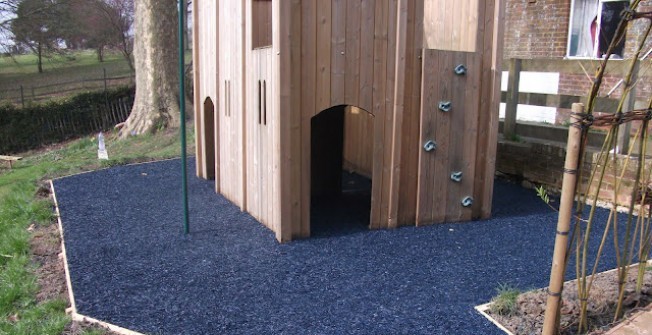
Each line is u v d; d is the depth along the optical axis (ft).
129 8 80.69
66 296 12.57
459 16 19.27
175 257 15.26
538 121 30.32
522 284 13.39
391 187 18.02
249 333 10.76
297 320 11.35
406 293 12.82
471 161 19.15
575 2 29.43
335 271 14.24
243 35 18.94
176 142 38.58
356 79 16.80
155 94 42.80
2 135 55.31
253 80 18.35
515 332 10.71
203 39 24.47
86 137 57.26
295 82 15.97
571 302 11.39
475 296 12.65
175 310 11.80
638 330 10.43
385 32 16.98
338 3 16.12
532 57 31.35
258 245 16.33
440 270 14.40
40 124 57.41
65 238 17.06
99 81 70.95
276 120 16.12
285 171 16.28
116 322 11.19
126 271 14.16
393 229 18.25
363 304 12.17
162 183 25.73
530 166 24.20
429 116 18.07
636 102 21.75
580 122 8.92
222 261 14.94
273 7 15.64
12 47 70.33
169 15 42.57
